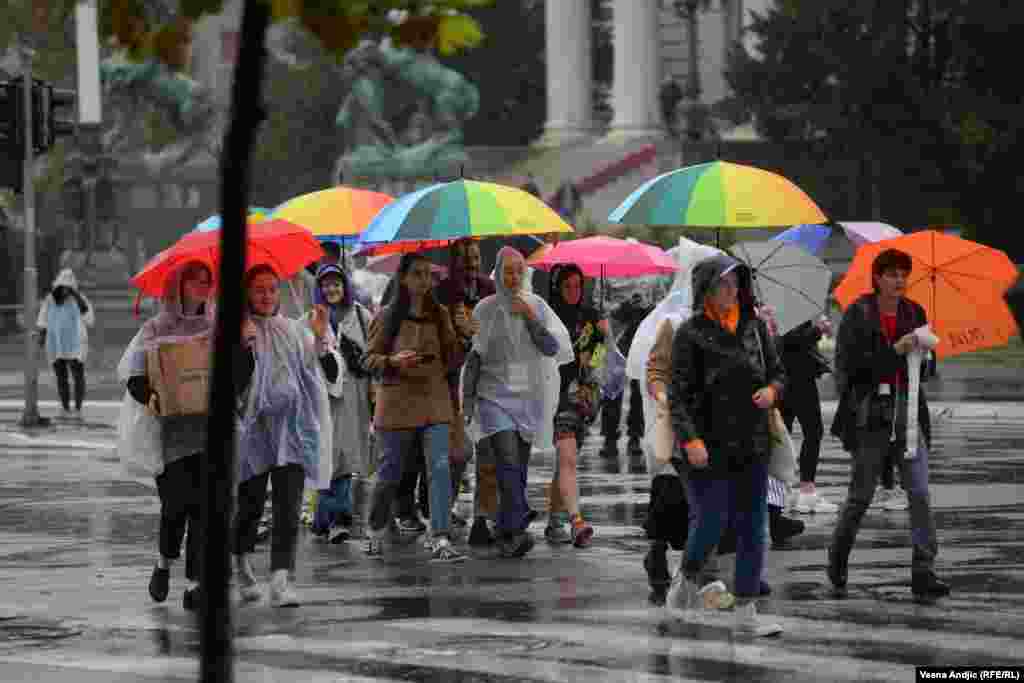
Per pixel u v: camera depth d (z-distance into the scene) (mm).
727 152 161000
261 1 11164
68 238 161250
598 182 182000
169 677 23312
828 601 28250
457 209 34500
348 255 43406
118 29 11148
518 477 33812
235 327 12883
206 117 190375
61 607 28953
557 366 34562
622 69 191000
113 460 54656
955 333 31516
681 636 25609
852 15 149625
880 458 28641
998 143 146500
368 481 46906
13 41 180375
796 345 39500
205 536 13188
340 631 26406
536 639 25562
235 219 12672
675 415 25609
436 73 184250
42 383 92875
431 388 33375
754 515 25938
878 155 150875
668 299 27438
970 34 152750
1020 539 34875
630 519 39375
